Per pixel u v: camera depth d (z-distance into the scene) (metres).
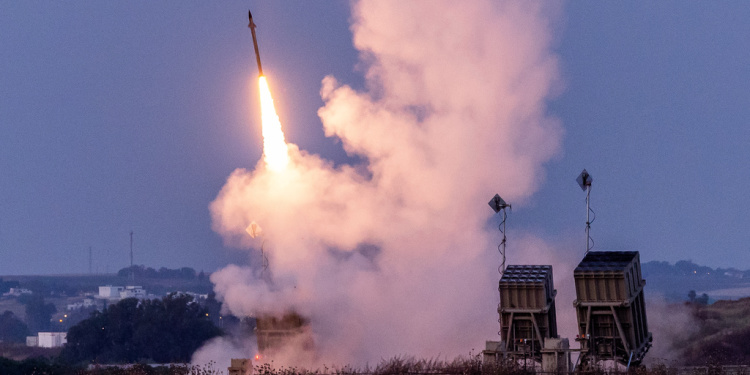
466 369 159.50
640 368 158.38
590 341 165.38
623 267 165.62
